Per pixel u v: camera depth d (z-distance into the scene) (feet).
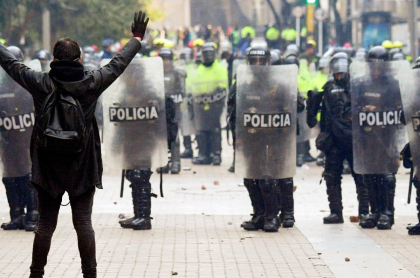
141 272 59.21
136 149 76.23
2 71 73.61
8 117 73.77
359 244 70.23
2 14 237.86
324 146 79.66
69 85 47.03
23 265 61.16
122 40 287.28
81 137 46.85
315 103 79.82
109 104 76.18
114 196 99.71
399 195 101.04
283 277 58.08
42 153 47.67
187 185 109.40
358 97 76.84
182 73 120.98
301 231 76.54
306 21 277.85
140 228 76.64
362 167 76.74
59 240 70.85
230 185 109.29
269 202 75.97
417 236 73.92
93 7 275.18
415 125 71.20
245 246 69.21
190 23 568.00
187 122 130.31
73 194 47.83
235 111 77.00
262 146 75.25
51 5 264.52
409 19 214.48
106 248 68.13
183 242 70.85
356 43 298.15
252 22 556.51
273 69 75.15
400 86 71.67
